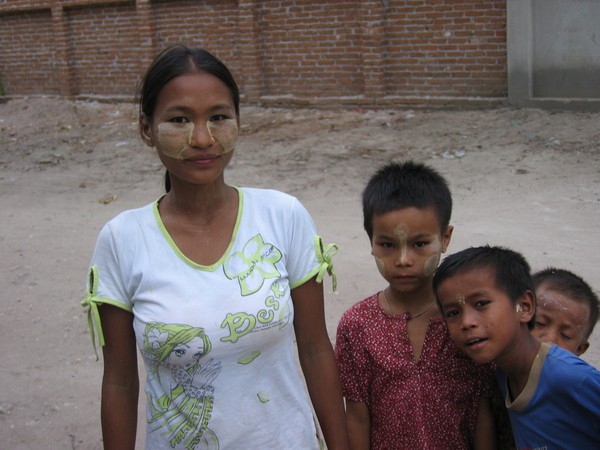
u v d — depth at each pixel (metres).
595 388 2.07
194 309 2.05
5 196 9.14
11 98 15.54
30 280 6.30
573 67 9.84
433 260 2.43
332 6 11.58
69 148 11.76
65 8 14.47
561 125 9.42
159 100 2.15
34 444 4.07
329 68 11.89
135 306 2.12
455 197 7.53
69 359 4.97
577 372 2.11
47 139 12.53
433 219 2.41
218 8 12.70
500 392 2.41
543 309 2.67
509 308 2.19
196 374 2.08
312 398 2.31
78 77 14.81
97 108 14.20
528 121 9.79
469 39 10.55
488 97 10.59
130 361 2.22
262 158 9.82
